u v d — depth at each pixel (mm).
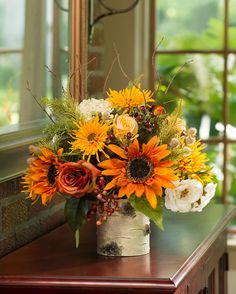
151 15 3912
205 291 2365
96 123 1972
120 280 1839
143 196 1972
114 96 2074
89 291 1842
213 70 3934
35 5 2732
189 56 3932
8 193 2150
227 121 3934
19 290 1861
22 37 2680
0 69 2584
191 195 2039
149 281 1831
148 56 3908
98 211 2002
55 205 2562
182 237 2328
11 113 2539
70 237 2344
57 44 2783
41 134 2434
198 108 3938
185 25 3932
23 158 2254
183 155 2029
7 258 2068
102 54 3484
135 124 1986
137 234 2078
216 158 3943
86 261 2023
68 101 2064
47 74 2756
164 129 2023
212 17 3934
